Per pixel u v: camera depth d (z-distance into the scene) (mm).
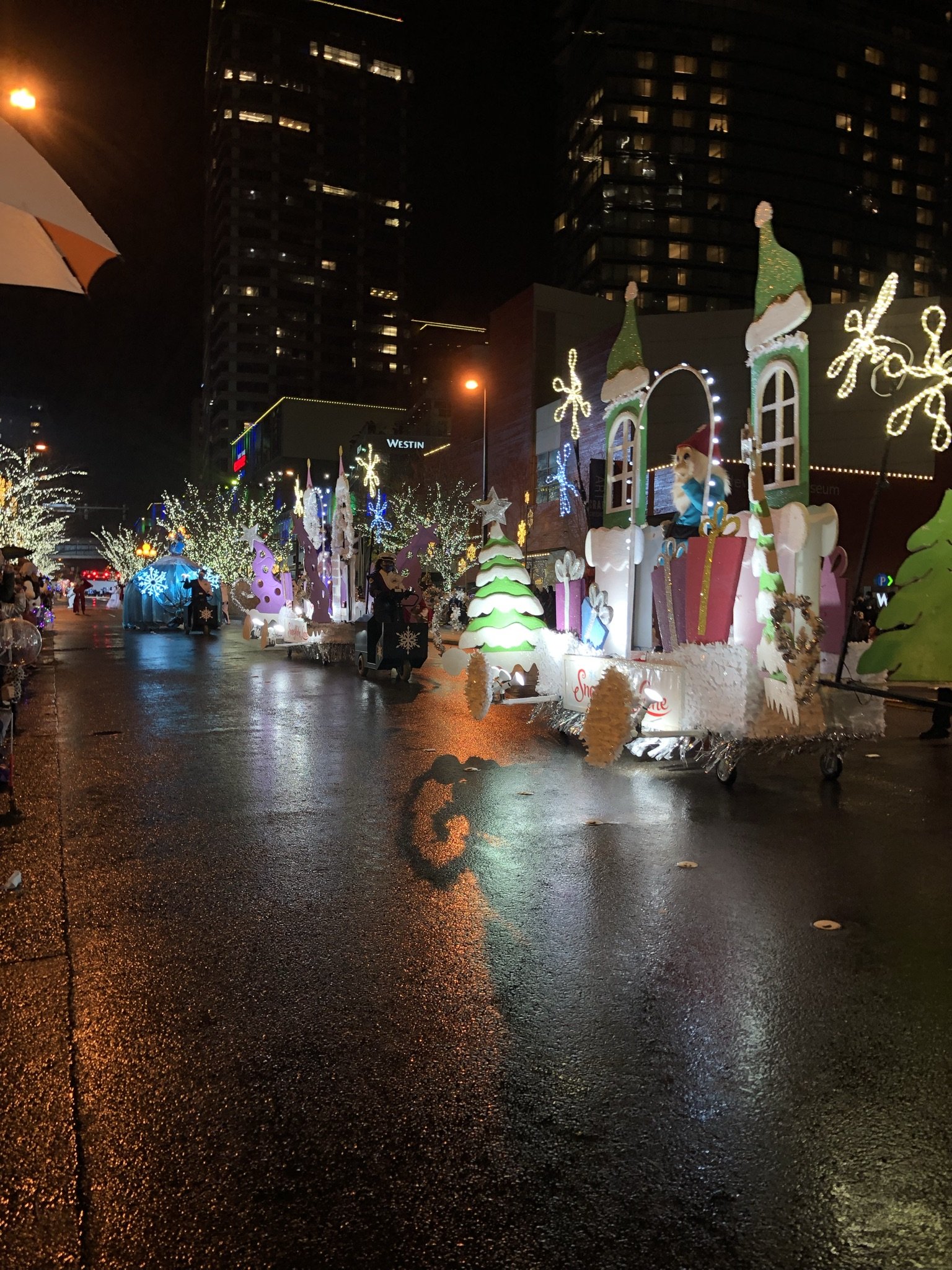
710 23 94312
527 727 11594
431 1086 3201
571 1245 2406
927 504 30969
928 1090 3193
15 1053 3426
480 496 54594
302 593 22281
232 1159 2775
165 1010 3787
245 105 140125
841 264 99375
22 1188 2639
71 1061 3361
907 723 12125
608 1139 2885
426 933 4656
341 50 145250
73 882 5473
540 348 50562
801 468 8297
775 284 8547
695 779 8469
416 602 17484
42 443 39156
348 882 5473
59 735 10883
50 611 30938
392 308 148375
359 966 4254
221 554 61062
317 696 14773
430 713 12906
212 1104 3082
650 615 9992
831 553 8492
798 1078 3268
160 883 5453
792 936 4617
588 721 8359
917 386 42281
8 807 7312
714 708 8227
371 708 13430
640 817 7070
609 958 4344
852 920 4855
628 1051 3455
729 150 95250
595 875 5613
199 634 32438
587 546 10664
